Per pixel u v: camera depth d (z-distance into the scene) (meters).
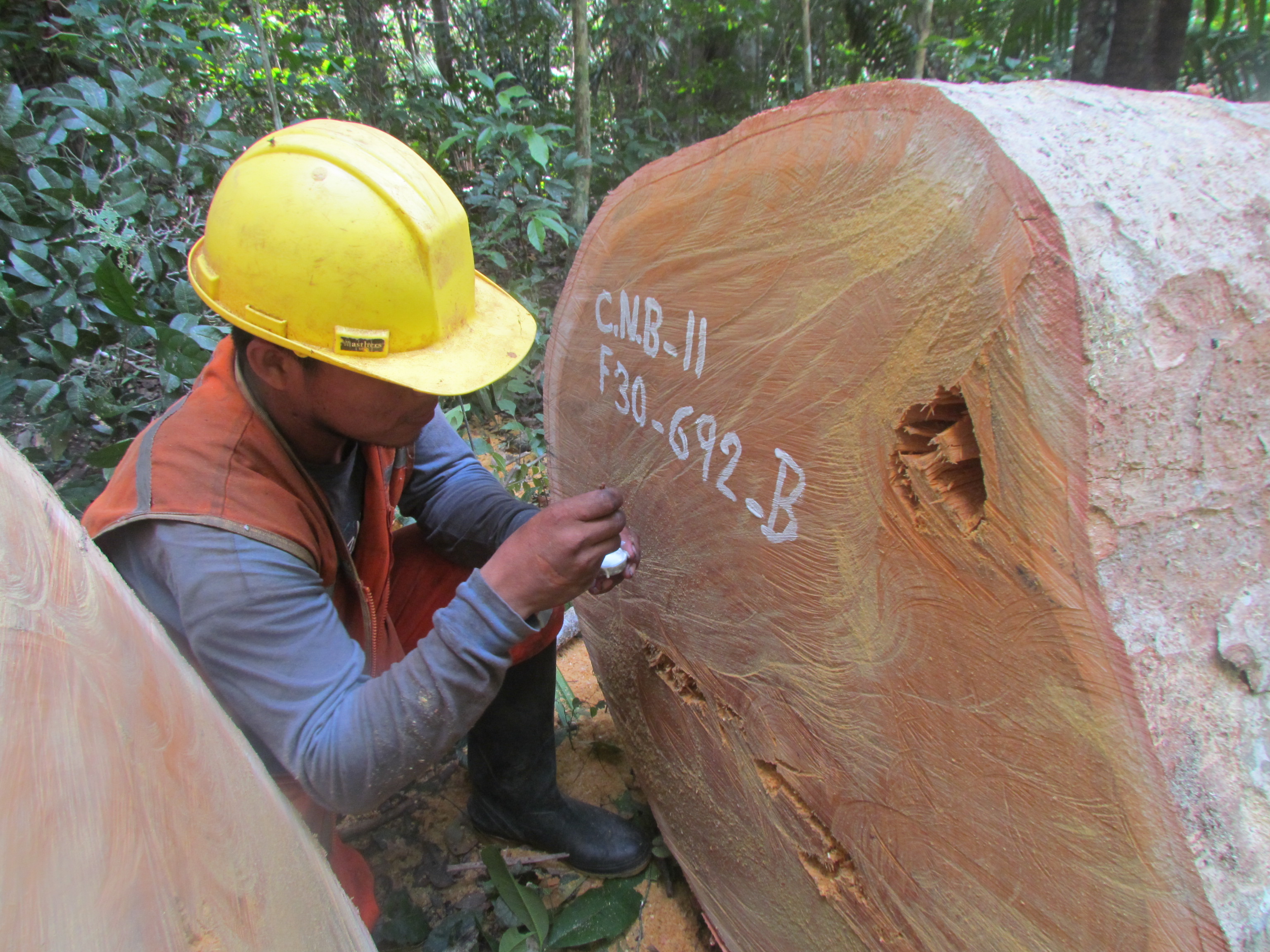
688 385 1.06
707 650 1.20
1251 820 0.60
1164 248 0.59
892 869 0.94
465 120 4.41
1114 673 0.60
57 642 0.46
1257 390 0.64
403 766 1.03
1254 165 0.68
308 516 1.12
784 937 1.26
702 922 1.58
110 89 3.29
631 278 1.13
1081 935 0.71
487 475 1.53
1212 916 0.59
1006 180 0.60
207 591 0.99
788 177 0.81
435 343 1.05
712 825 1.38
